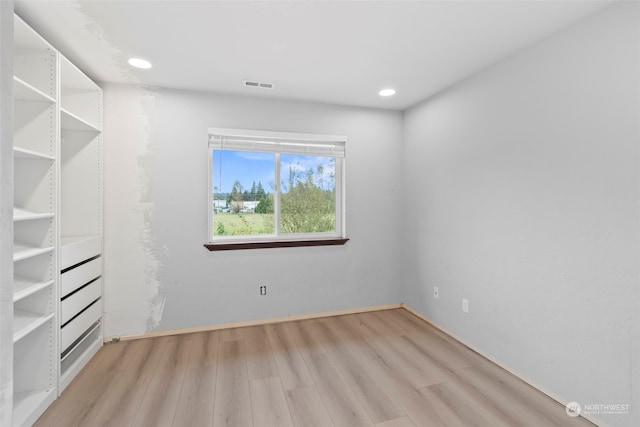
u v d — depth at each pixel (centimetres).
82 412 170
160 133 264
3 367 102
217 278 281
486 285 230
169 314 269
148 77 244
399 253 337
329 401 180
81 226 242
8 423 104
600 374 159
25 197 178
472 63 220
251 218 301
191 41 192
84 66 224
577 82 167
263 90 271
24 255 158
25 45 176
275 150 296
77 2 154
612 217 153
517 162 203
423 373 210
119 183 255
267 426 160
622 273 150
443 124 273
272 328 286
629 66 146
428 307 298
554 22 169
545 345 187
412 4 155
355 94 283
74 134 239
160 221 265
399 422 163
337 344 253
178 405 176
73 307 205
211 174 284
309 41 192
